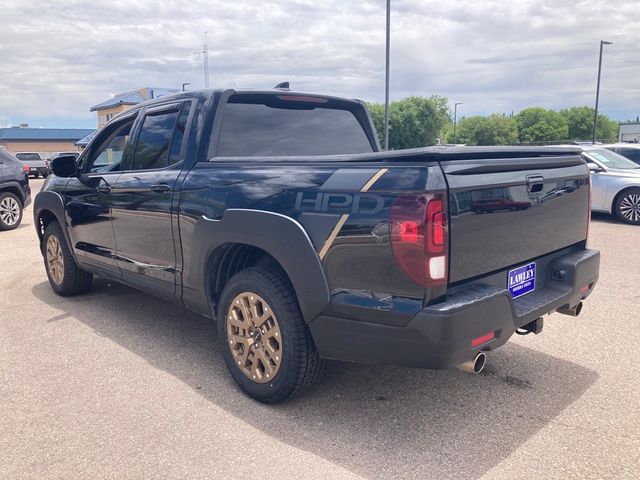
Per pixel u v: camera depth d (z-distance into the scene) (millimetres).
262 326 3318
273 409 3340
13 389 3625
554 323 4895
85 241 5078
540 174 3318
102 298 5750
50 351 4285
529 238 3275
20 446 2955
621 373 3844
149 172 4191
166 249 3996
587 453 2854
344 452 2877
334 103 4543
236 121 3957
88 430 3109
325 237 2912
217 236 3465
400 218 2639
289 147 4176
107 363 4043
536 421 3189
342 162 2984
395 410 3326
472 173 2824
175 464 2779
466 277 2824
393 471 2709
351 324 2867
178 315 5168
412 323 2658
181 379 3768
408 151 2701
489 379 3752
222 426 3143
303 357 3160
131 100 51625
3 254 8469
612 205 11055
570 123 118750
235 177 3459
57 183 5469
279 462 2789
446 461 2793
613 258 7582
